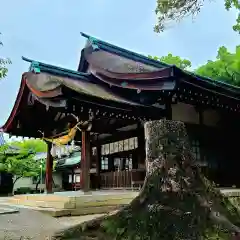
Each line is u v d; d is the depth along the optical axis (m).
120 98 11.43
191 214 2.09
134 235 2.06
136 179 12.11
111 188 13.72
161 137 2.57
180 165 2.43
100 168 14.99
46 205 8.80
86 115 9.79
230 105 12.65
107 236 2.15
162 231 2.00
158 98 11.12
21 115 12.57
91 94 9.66
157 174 2.40
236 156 13.72
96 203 8.45
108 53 14.64
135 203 2.30
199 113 13.00
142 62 15.22
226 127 13.79
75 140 14.52
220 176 12.98
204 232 1.96
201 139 12.83
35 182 34.34
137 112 10.76
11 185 30.09
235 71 20.16
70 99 9.16
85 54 14.50
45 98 9.95
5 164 26.78
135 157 12.78
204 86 10.72
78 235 2.27
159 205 2.18
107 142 14.52
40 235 4.71
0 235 4.88
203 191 2.31
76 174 32.06
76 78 13.03
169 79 9.80
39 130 13.04
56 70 12.54
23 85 11.73
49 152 12.69
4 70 6.68
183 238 1.94
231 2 8.79
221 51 22.11
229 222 2.08
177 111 12.23
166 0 5.70
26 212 8.00
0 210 8.27
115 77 11.79
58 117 11.83
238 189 11.30
